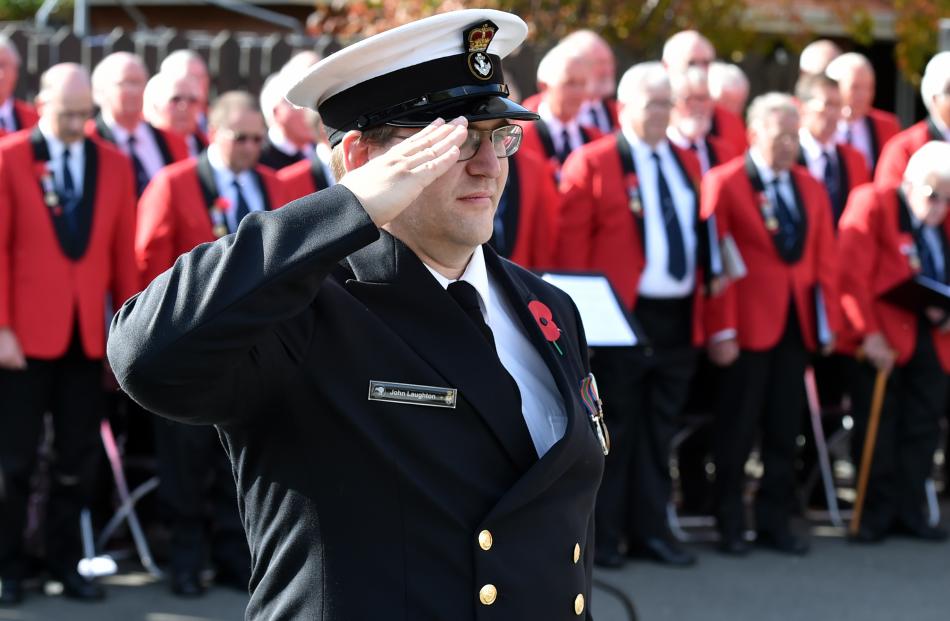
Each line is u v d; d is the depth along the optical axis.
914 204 9.73
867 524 9.74
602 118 11.53
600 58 11.56
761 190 9.25
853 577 8.86
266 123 9.70
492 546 2.87
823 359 10.45
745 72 15.36
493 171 2.99
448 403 2.91
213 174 8.28
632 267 8.87
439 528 2.84
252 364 2.75
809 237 9.30
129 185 8.20
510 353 3.22
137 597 8.11
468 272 3.15
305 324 2.82
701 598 8.34
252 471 2.93
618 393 8.90
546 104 10.08
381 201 2.68
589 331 5.91
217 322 2.59
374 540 2.82
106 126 9.41
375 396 2.85
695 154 9.28
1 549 7.85
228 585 8.40
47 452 9.11
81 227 7.93
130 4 18.02
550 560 2.97
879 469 9.73
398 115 2.98
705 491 10.25
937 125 10.40
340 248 2.66
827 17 16.92
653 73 9.00
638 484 9.11
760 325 9.18
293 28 17.14
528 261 8.73
